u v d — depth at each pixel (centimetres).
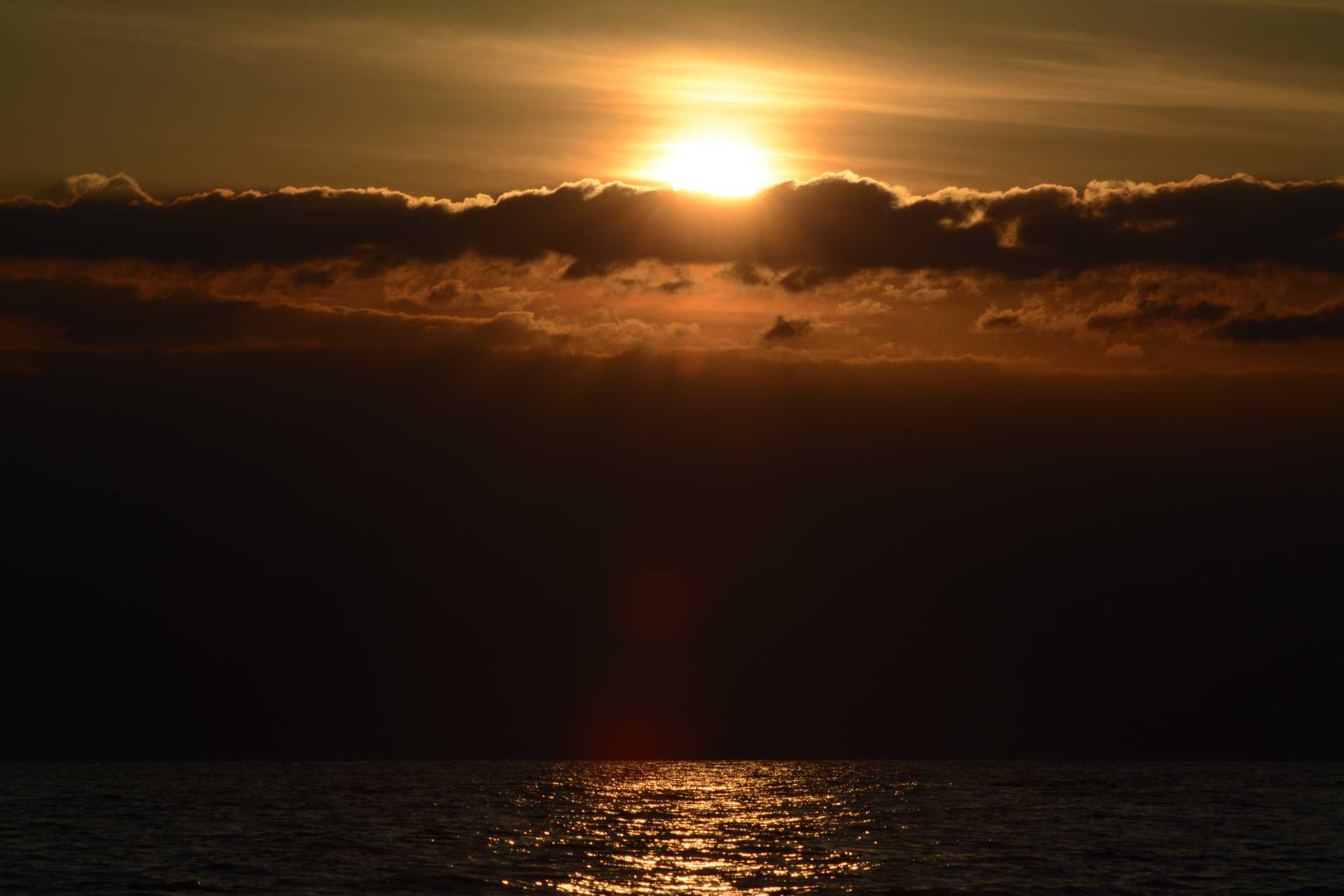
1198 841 15738
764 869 13050
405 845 15075
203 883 11850
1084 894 11344
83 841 15488
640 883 11981
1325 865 13338
